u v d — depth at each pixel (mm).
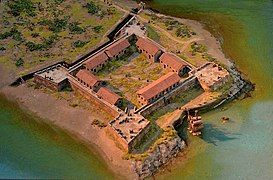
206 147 142500
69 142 141250
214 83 156125
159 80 153500
